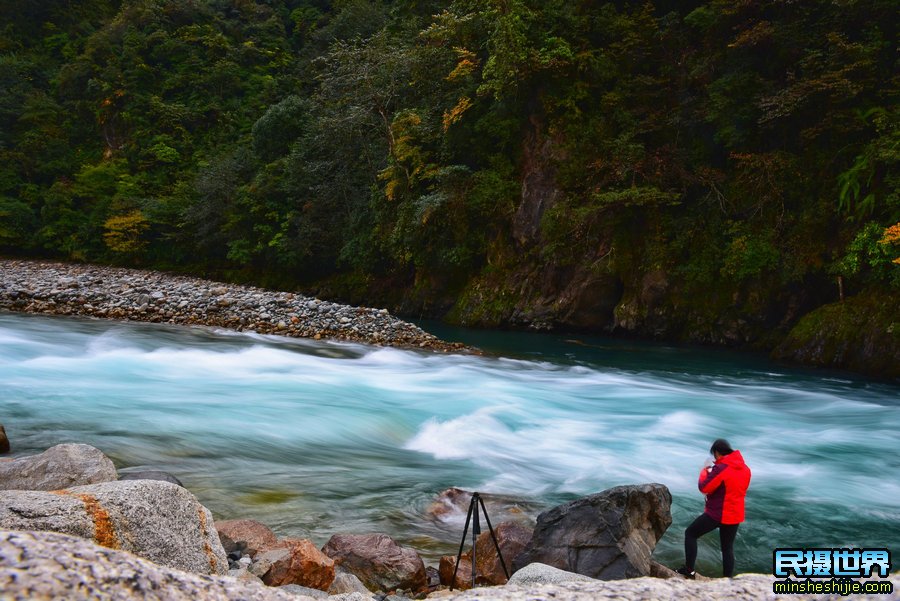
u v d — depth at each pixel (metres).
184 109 66.62
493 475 9.54
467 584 5.97
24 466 6.34
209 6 80.44
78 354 17.30
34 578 1.62
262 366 17.34
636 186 28.88
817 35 26.45
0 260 56.25
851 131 25.05
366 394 14.50
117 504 3.48
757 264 25.62
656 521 6.29
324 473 9.22
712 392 17.73
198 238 53.41
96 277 37.97
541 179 31.58
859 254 23.08
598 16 32.03
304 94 66.00
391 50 41.91
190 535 3.87
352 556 6.07
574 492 8.89
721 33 29.50
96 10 85.62
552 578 4.36
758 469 10.56
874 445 12.27
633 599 2.54
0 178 64.75
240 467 9.21
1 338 18.42
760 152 27.80
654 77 31.47
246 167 51.47
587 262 29.73
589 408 14.56
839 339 22.55
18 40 79.88
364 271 41.44
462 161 35.38
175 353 18.27
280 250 45.41
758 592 2.82
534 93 32.34
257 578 5.08
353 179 42.28
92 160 69.06
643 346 26.94
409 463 9.98
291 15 79.81
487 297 32.84
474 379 17.34
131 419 11.03
